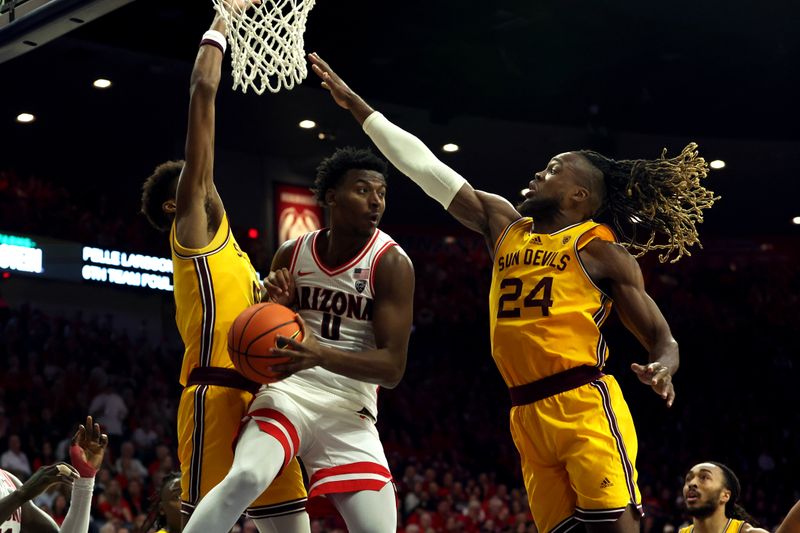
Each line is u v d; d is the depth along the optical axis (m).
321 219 19.41
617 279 3.54
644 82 16.89
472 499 14.34
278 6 3.94
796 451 19.23
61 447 13.25
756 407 20.34
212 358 3.39
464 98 16.94
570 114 17.69
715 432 19.58
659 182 3.74
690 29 15.44
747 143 18.58
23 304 16.20
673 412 20.11
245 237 18.41
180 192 3.42
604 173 3.84
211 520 2.98
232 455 3.33
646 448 19.16
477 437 18.88
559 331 3.50
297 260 3.50
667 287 22.14
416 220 21.70
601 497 3.36
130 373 16.30
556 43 15.76
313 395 3.34
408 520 14.03
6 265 16.25
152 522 5.16
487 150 18.88
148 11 13.75
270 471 3.09
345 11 14.50
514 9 14.70
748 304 21.98
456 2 14.45
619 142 18.41
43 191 17.34
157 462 13.38
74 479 3.93
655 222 3.84
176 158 17.91
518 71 16.45
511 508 15.12
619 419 3.49
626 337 20.80
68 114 16.95
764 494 18.30
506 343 3.58
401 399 19.00
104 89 15.92
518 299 3.58
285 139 18.16
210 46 3.54
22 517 4.13
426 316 21.06
